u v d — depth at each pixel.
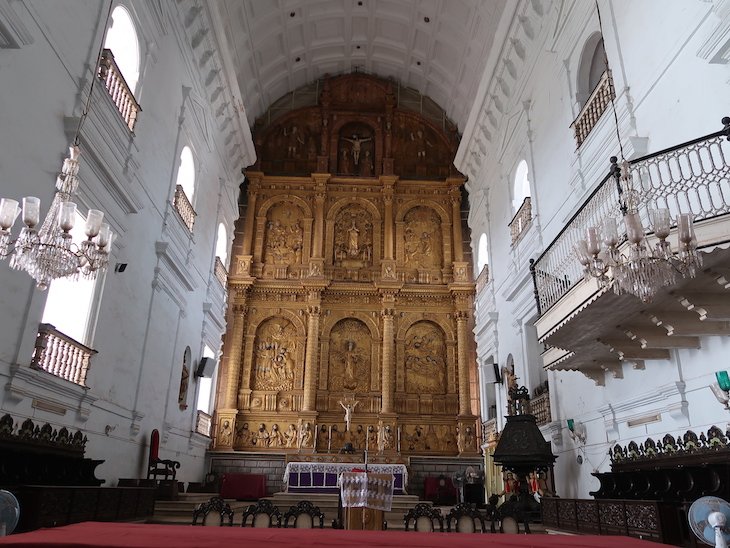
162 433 13.56
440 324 21.52
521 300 15.16
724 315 7.10
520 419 12.27
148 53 11.99
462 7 19.23
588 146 11.08
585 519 9.51
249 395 20.14
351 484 8.55
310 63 23.72
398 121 24.48
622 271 6.31
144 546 4.06
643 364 9.42
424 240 22.77
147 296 12.27
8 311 7.43
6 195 7.37
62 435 8.66
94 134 9.42
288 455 16.91
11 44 7.18
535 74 14.60
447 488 17.19
